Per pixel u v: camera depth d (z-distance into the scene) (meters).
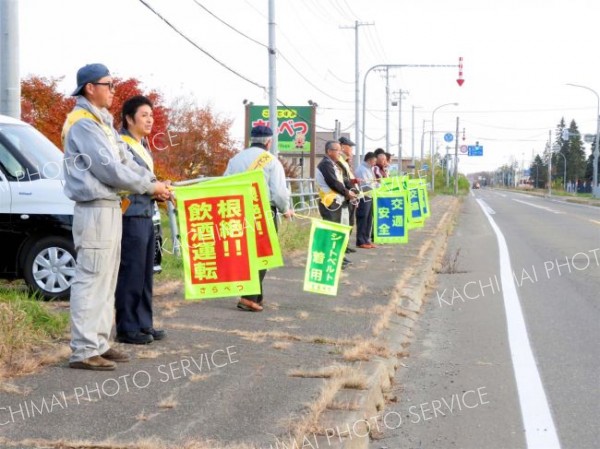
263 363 5.88
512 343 7.60
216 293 6.18
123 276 6.20
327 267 7.30
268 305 8.34
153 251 6.40
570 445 4.86
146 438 4.20
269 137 7.92
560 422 5.29
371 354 6.34
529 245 17.83
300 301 8.66
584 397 5.83
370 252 14.14
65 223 8.06
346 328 7.29
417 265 12.33
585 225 25.42
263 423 4.52
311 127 41.25
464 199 59.88
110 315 5.67
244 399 4.96
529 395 5.88
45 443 4.11
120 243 5.71
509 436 5.04
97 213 5.42
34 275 8.09
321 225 7.31
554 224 26.09
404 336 7.73
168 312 7.67
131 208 6.12
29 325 6.12
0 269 8.12
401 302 8.98
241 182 6.25
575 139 116.25
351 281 10.27
